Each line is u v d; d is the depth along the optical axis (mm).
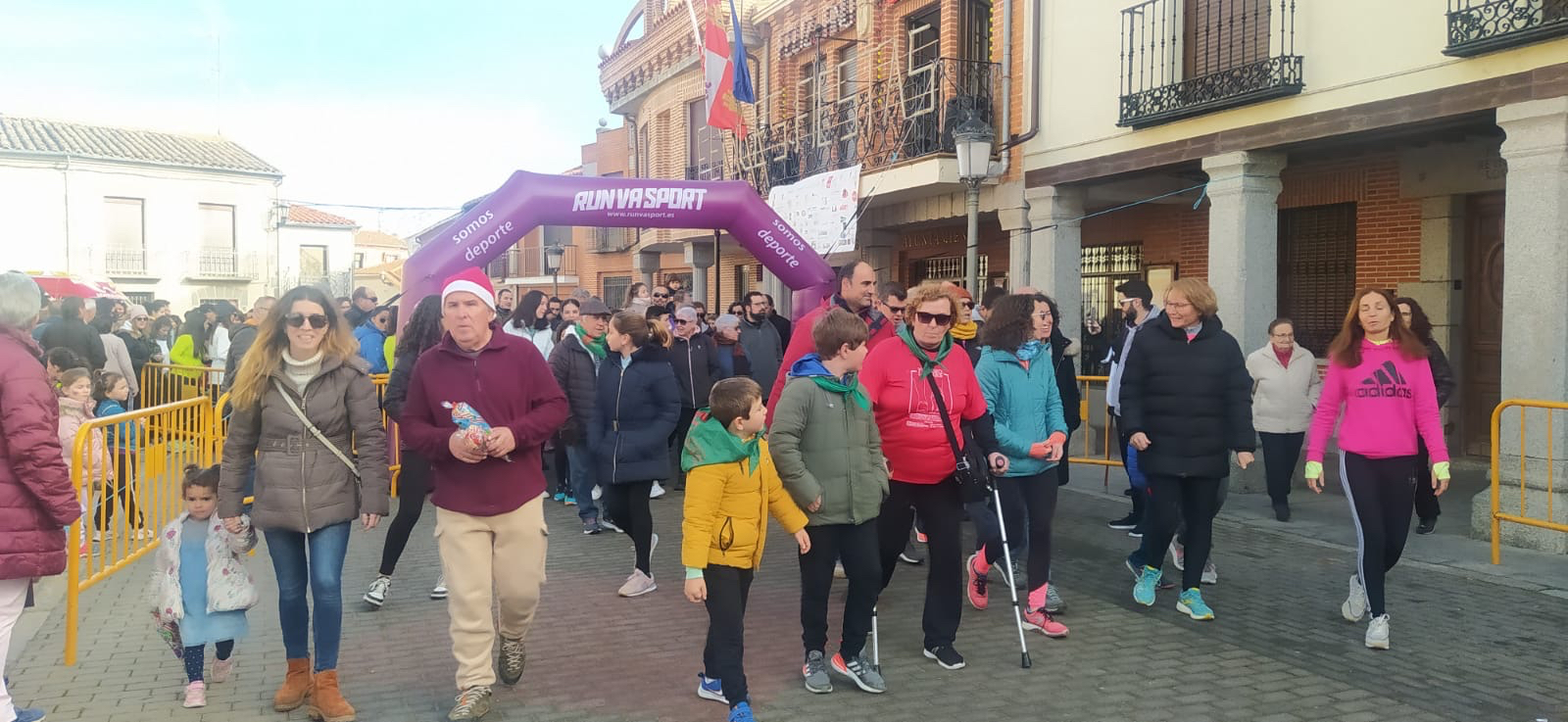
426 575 6934
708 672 4676
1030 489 5625
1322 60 8703
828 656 5230
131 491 7176
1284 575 6738
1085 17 11164
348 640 5578
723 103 15945
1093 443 11641
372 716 4492
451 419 4402
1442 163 10062
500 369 4480
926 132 13219
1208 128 9703
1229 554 7305
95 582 6418
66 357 8234
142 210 36562
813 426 4648
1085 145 11188
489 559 4484
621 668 5121
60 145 34719
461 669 4453
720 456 4301
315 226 43812
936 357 5012
